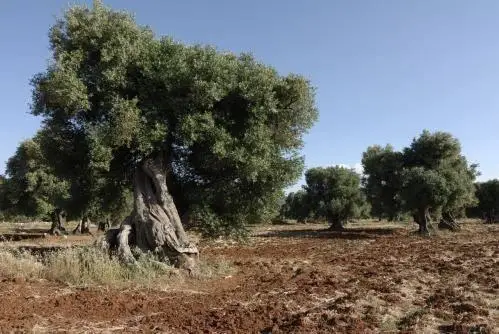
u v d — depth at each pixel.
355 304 11.32
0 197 44.75
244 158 15.66
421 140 41.94
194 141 15.98
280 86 16.97
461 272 16.42
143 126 15.07
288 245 30.62
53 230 44.50
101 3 16.02
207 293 12.95
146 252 15.46
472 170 47.66
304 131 18.30
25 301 10.86
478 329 9.19
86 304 10.84
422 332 9.13
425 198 38.12
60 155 16.62
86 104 14.65
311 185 55.41
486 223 60.25
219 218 17.78
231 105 16.72
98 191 19.19
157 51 16.16
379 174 44.81
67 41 15.73
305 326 9.37
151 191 16.25
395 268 18.11
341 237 38.12
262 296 12.51
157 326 9.29
